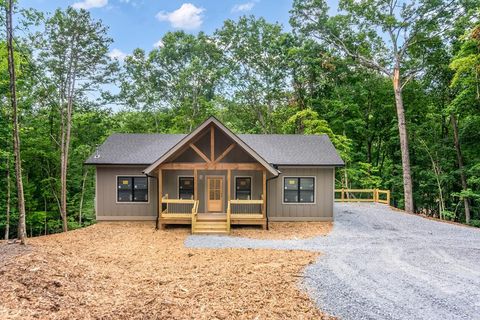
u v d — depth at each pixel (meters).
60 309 5.16
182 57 33.62
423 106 25.94
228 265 8.52
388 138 29.02
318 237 12.55
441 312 5.80
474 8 19.14
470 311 5.84
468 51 17.86
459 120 23.47
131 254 9.74
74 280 6.55
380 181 25.72
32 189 20.55
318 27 24.72
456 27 20.16
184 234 13.16
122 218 15.84
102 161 15.52
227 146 15.20
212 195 15.88
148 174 14.22
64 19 17.73
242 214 14.25
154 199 15.88
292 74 31.02
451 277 7.76
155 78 32.38
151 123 31.97
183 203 15.26
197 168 13.94
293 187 16.02
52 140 22.16
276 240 12.06
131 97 28.80
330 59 25.42
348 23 23.61
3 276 6.06
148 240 11.90
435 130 25.42
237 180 15.88
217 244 11.34
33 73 17.80
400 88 22.25
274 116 31.98
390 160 30.02
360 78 28.19
